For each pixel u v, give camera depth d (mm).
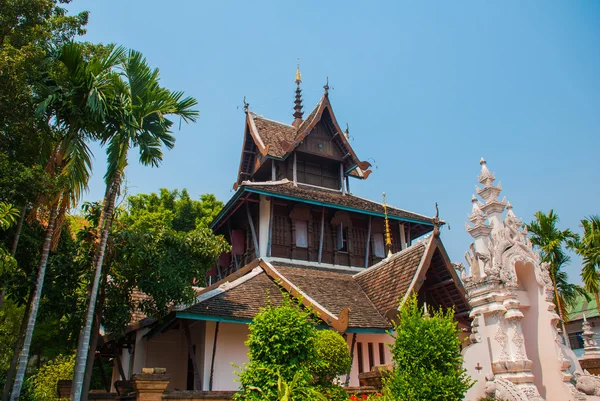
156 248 13977
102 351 18031
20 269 11273
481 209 12008
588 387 10211
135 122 11922
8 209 8773
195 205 38375
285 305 9656
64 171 11156
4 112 10938
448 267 17422
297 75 31422
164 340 17828
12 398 10031
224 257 25422
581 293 31672
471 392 10164
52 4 12055
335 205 22656
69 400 12680
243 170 28688
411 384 8570
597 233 28516
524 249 11414
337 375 11047
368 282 19406
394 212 25266
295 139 25203
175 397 9945
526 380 9805
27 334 10594
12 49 10492
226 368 14734
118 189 12336
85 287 13812
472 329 10961
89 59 12938
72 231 15711
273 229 21750
